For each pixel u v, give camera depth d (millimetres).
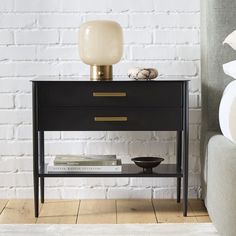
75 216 3164
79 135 3453
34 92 3059
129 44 3416
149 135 3461
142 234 2910
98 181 3477
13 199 3463
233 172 2617
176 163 3436
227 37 3020
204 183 3264
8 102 3426
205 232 2928
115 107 3074
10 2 3377
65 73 3422
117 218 3135
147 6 3400
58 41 3408
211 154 2957
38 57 3412
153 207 3316
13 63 3408
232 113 2820
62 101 3064
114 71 3426
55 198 3477
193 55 3426
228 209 2660
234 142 2848
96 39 3174
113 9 3398
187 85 3074
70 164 3152
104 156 3234
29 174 3465
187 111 3078
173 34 3416
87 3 3393
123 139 3457
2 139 3445
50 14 3395
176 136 3457
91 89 3064
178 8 3402
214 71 3191
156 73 3137
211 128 3199
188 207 3314
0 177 3461
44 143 3447
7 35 3395
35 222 3072
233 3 3176
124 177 3361
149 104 3078
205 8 3246
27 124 3439
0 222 3070
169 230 2955
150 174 3123
